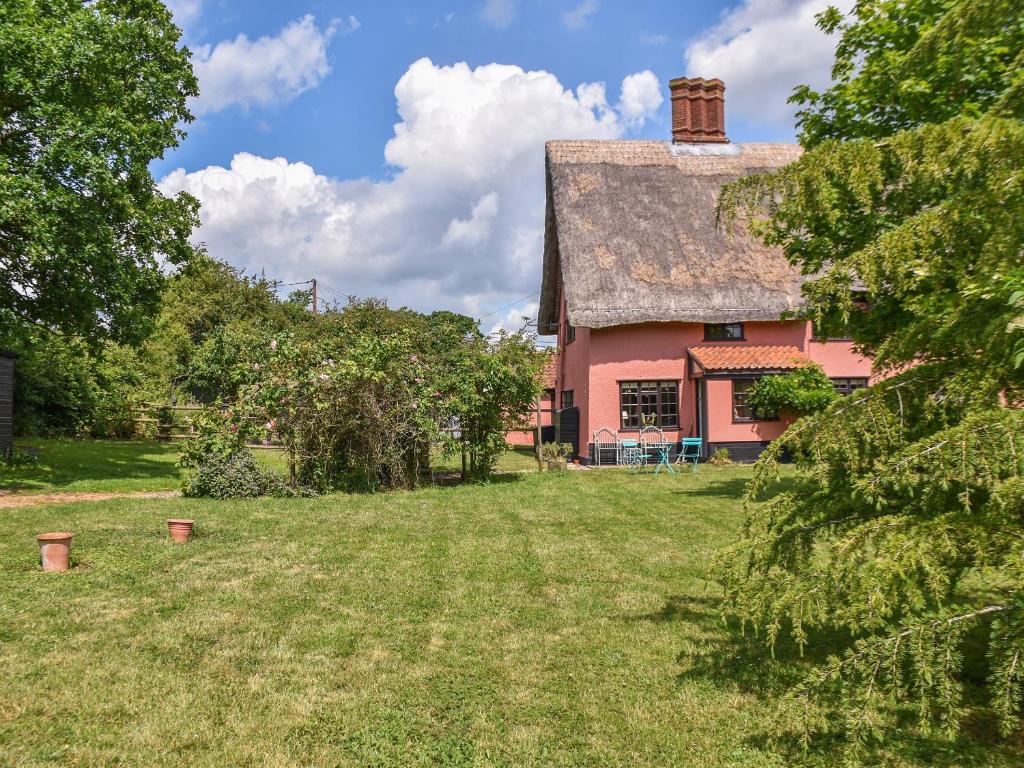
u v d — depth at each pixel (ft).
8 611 18.35
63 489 44.34
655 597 20.53
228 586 21.25
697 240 73.00
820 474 11.43
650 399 70.90
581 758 11.68
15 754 11.53
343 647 16.35
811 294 11.80
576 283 69.15
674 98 82.58
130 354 99.60
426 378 47.47
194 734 12.32
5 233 46.14
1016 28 11.37
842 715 11.92
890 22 30.53
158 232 56.18
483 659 15.76
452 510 36.78
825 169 11.66
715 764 11.50
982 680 14.32
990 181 9.97
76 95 46.16
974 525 9.77
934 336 11.27
